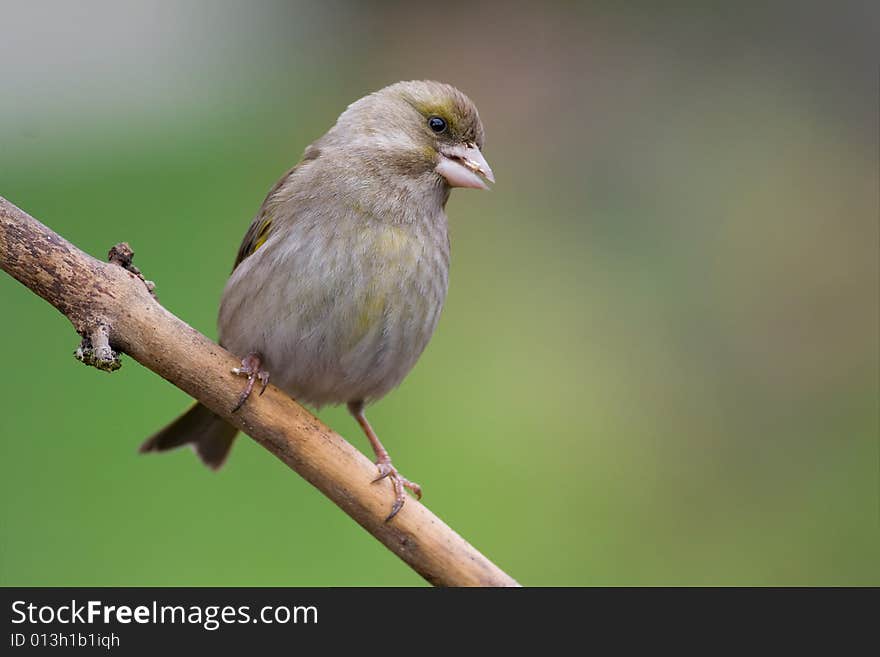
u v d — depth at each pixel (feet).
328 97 54.60
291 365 22.52
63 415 33.94
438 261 23.18
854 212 45.34
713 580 33.91
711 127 50.31
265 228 23.31
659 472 37.01
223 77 55.01
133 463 33.24
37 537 31.01
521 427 37.60
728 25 54.34
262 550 32.30
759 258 44.11
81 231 42.80
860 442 37.58
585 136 51.44
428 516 18.93
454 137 23.77
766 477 37.06
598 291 43.42
